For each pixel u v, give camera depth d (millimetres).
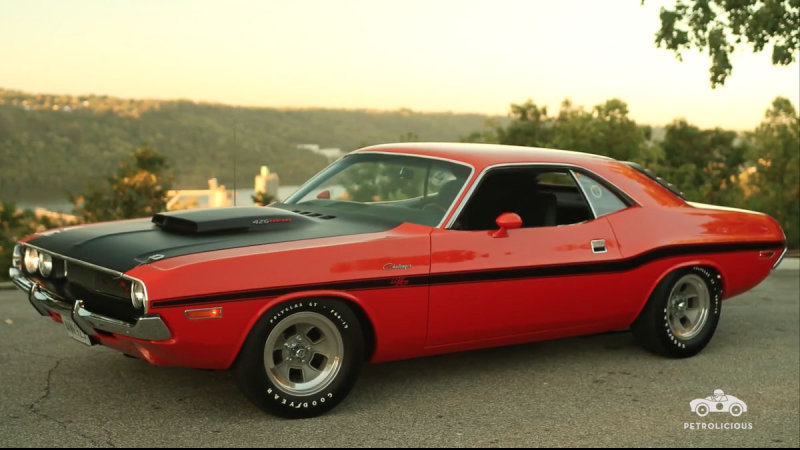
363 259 4188
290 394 4074
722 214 5945
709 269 5762
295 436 3879
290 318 4004
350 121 184875
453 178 4844
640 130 35719
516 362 5453
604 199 5383
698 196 23016
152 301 3635
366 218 4789
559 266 4918
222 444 3725
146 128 138375
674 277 5527
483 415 4324
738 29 10805
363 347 4289
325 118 180750
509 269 4691
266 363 3977
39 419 3949
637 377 5191
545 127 51000
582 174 5352
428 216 4668
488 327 4727
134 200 13703
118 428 3877
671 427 4254
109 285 3939
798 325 7047
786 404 4734
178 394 4445
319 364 4250
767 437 4152
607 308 5246
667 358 5695
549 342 6051
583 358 5621
